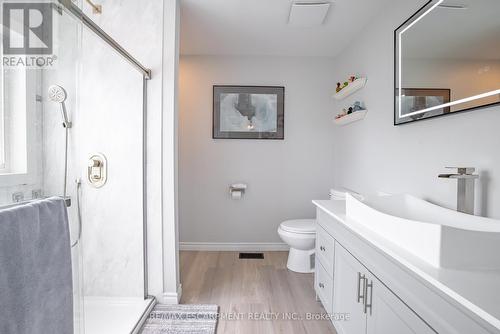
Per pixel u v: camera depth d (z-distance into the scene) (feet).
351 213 4.65
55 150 3.16
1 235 2.34
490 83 3.50
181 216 9.96
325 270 5.89
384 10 6.39
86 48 6.10
